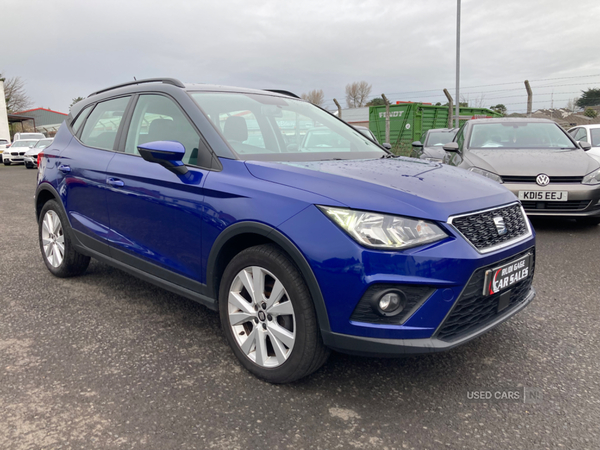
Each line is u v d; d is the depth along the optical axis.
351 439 1.93
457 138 7.45
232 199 2.37
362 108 31.27
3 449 1.85
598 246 5.04
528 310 3.31
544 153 5.98
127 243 3.12
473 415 2.09
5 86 52.22
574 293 3.63
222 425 2.01
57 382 2.36
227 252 2.50
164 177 2.76
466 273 2.04
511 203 2.48
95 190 3.36
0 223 6.84
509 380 2.39
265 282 2.36
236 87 3.44
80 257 3.90
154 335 2.92
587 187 5.36
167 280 2.88
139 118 3.22
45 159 4.05
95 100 3.83
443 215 2.07
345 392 2.28
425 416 2.09
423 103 18.34
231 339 2.49
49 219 4.03
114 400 2.20
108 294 3.66
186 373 2.45
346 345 2.06
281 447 1.88
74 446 1.87
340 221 2.03
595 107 29.98
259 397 2.23
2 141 29.45
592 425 2.02
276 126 3.12
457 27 16.50
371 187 2.16
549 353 2.68
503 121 7.14
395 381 2.38
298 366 2.20
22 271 4.28
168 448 1.87
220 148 2.61
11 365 2.53
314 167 2.42
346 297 2.01
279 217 2.16
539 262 4.49
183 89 3.02
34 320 3.15
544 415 2.09
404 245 1.98
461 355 2.66
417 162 2.95
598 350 2.70
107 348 2.74
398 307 2.02
